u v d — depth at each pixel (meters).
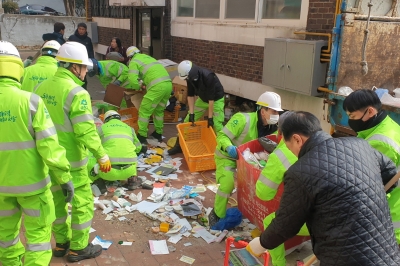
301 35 6.39
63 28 8.66
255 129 4.20
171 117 8.46
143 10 11.69
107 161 3.58
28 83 4.97
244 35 7.72
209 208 4.75
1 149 2.78
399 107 4.39
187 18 9.74
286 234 2.12
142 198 5.02
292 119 2.29
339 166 1.97
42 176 2.94
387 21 5.65
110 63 7.95
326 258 1.98
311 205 2.00
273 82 6.62
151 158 6.36
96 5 15.75
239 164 3.99
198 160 5.86
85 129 3.34
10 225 3.04
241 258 3.63
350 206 1.90
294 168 2.05
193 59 9.59
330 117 5.30
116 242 4.04
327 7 5.88
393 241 1.99
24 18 20.75
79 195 3.55
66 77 3.40
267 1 7.20
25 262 2.98
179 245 4.02
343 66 5.52
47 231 3.07
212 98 6.29
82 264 3.66
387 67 5.80
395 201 2.95
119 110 7.71
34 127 2.80
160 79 6.88
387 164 2.43
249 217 3.95
